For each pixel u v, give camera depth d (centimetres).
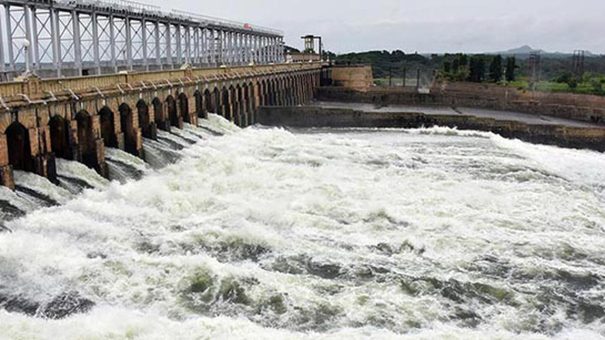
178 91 6550
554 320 2628
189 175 4756
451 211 4047
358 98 13862
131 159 5041
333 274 2972
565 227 3869
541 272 3111
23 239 2972
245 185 4478
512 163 6125
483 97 13588
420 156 6400
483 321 2575
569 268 3180
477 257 3269
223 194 4241
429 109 12519
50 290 2594
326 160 5828
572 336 2489
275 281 2791
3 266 2748
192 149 5881
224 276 2788
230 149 6234
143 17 7788
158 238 3294
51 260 2814
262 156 5981
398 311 2602
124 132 5312
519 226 3822
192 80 6938
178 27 9525
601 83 15112
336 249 3306
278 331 2334
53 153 4091
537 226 3847
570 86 14725
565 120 11044
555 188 4975
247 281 2769
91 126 4622
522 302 2769
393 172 5306
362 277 2944
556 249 3444
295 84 12781
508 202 4372
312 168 5256
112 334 2195
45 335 2156
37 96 3966
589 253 3419
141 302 2548
